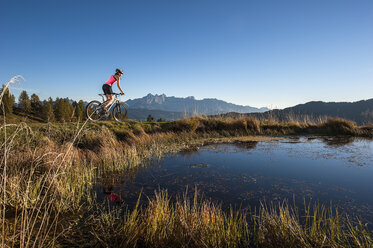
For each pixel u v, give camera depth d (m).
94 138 7.58
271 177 4.47
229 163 5.72
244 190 3.76
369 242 2.11
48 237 2.30
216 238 2.27
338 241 2.17
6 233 2.15
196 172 4.94
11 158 4.22
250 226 2.58
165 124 11.92
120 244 2.24
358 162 5.52
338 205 3.10
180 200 3.33
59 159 4.39
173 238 2.30
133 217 2.55
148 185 4.09
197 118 12.87
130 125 10.69
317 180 4.23
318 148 7.53
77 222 2.67
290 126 12.76
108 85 8.15
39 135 6.09
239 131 11.83
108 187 3.99
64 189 3.31
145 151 7.04
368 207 3.02
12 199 2.93
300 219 2.68
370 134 10.51
